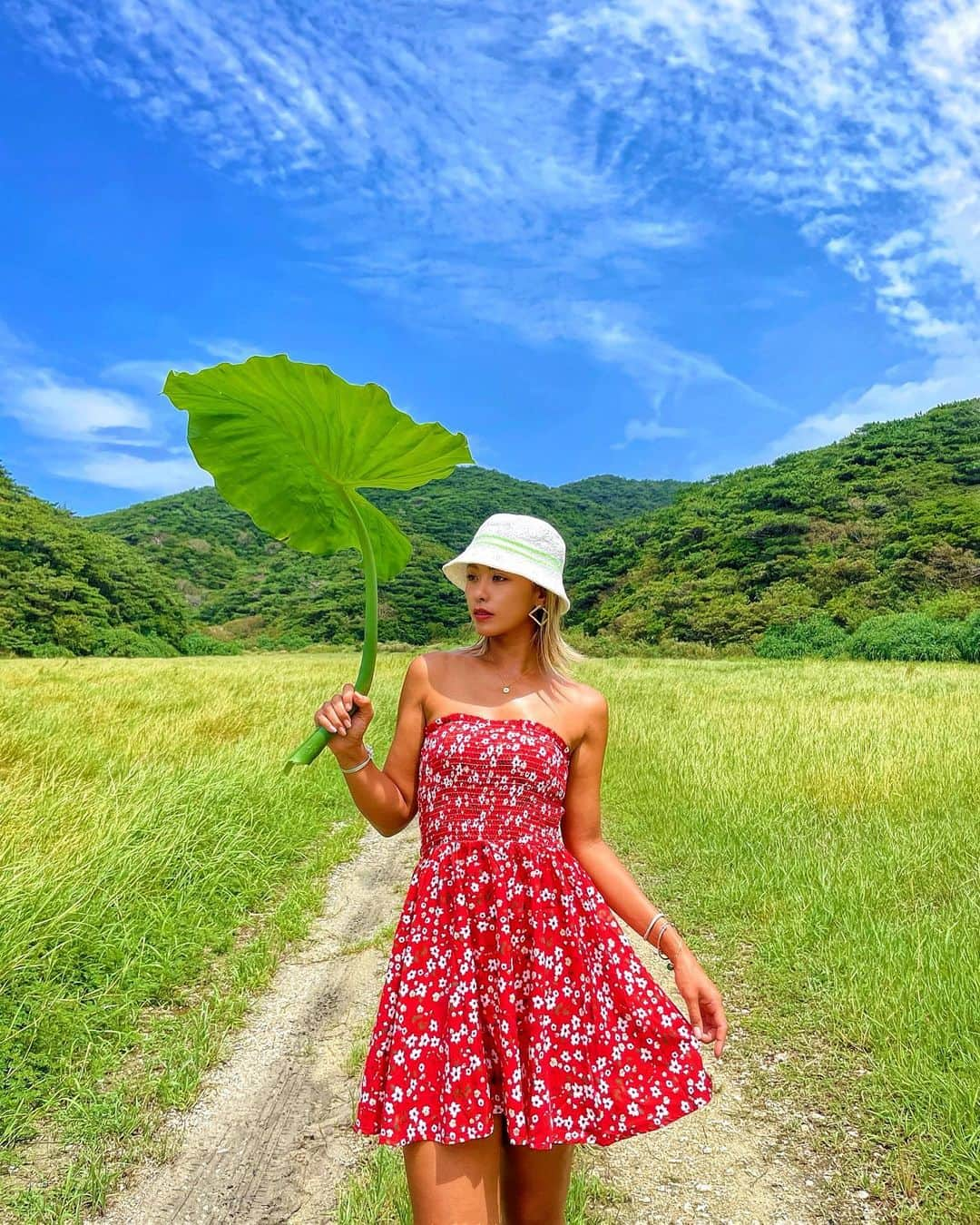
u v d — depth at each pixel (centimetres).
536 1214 168
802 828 598
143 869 471
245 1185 261
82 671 2073
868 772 736
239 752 771
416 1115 152
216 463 183
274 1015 378
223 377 163
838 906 450
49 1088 308
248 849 570
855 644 3412
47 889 407
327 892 552
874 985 363
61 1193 255
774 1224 243
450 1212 150
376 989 405
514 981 163
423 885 170
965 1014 326
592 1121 160
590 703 187
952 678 1862
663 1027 170
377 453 176
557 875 171
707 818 643
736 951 428
